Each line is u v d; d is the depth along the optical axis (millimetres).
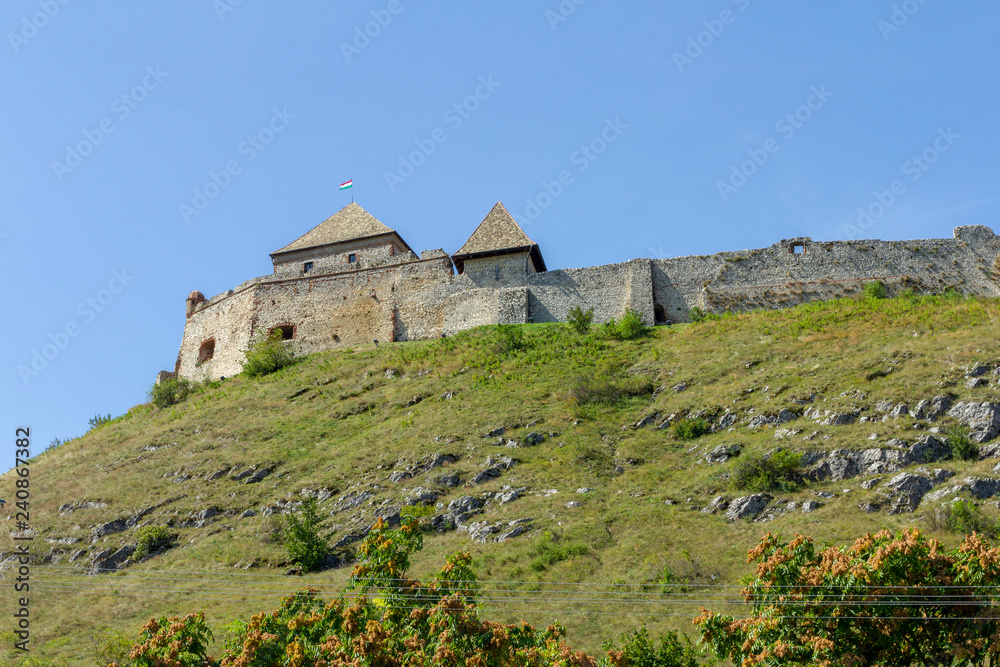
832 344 39000
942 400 30734
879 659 15977
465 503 31125
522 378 42625
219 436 42438
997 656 15227
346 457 37031
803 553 17344
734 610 22422
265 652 17562
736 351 41156
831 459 29344
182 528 33281
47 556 32250
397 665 16438
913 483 27062
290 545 29375
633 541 26953
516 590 24922
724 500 28688
